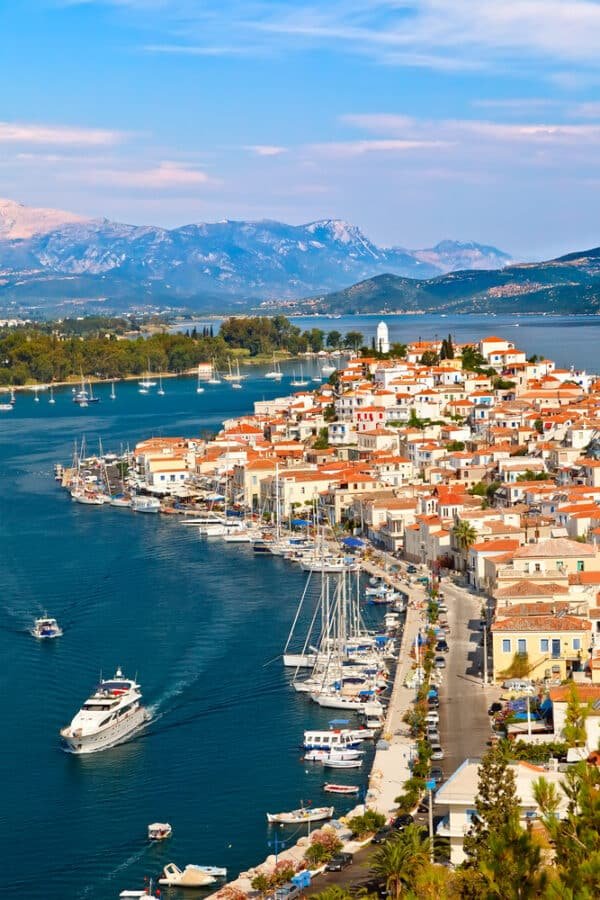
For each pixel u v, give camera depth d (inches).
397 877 6884.8
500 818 6382.9
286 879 7554.1
